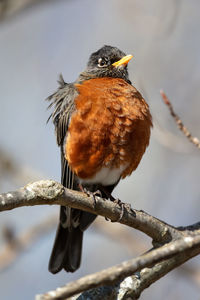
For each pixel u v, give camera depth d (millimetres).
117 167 9633
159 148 12844
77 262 10102
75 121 9352
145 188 12477
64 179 9945
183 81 13172
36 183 6758
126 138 9438
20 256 12180
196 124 12867
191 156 12766
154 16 13289
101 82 9891
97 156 9422
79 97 9477
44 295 5125
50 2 13117
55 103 10641
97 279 5285
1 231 12719
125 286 7090
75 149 9391
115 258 12188
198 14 13805
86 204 7402
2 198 6398
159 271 7223
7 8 12328
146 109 9867
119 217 7699
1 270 11961
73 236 10195
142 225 7727
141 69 13039
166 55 13273
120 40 13430
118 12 13703
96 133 9312
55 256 10062
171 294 11117
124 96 9562
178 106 13000
